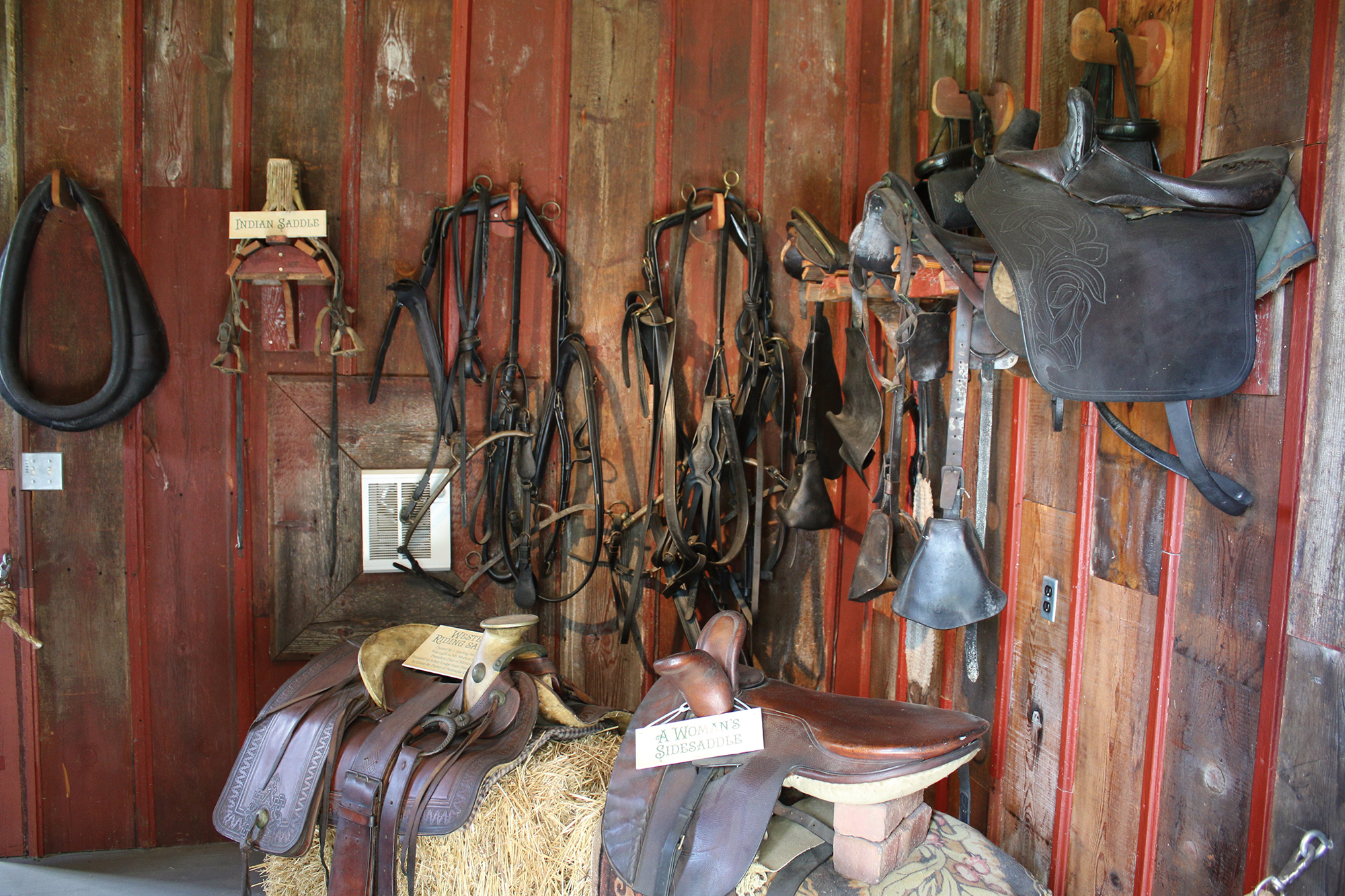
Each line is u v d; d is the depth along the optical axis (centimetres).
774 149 246
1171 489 136
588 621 244
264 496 228
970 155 176
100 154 213
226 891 206
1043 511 173
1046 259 117
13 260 202
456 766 147
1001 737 183
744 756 125
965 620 141
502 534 228
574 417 240
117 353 209
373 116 225
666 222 231
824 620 258
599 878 133
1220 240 111
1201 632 131
